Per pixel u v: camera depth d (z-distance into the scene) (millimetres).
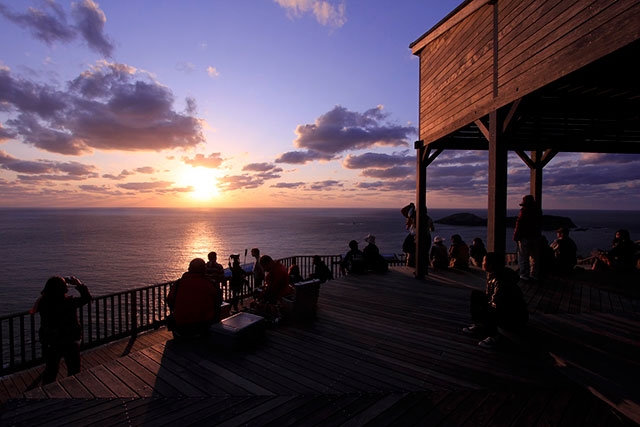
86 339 16453
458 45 6949
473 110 6305
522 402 2992
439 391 3188
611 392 2883
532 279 7223
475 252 10266
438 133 7855
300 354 4055
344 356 3988
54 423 2750
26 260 73812
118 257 78875
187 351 4176
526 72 4805
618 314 5055
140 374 3584
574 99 6293
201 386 3332
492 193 5578
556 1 4211
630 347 3805
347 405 2977
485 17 5949
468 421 2730
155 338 6914
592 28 3627
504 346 4223
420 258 8461
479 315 4363
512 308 4078
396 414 2840
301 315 5254
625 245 8461
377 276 8656
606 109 6449
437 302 6266
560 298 5969
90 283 50406
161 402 3059
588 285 6934
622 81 4812
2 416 2848
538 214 7332
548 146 8844
